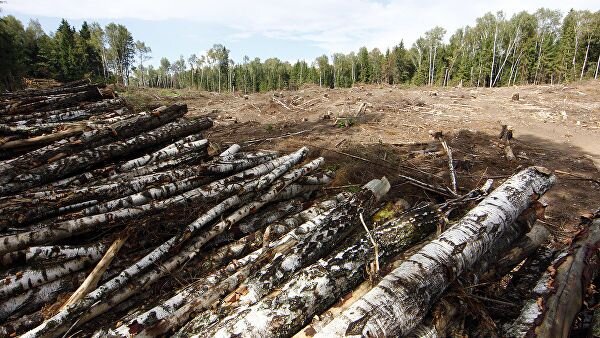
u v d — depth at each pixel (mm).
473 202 4328
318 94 19734
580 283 2908
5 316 2801
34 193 3570
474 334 2689
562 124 12992
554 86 22406
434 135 10680
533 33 45812
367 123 12680
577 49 40812
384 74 57969
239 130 11883
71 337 2637
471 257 2959
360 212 3852
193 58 78250
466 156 8688
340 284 2859
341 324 2227
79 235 3428
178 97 21328
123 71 64500
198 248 3521
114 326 2689
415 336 2475
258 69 70562
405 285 2508
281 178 4652
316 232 3471
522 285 3359
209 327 2605
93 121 5562
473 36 51312
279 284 3012
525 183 3850
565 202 6488
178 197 3934
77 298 2840
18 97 8375
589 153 9844
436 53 52344
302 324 2590
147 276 3135
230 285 3096
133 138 4898
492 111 15039
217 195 4109
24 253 2984
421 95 19297
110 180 4242
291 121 13508
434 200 5473
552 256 3684
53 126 5129
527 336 2457
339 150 8414
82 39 44281
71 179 4109
